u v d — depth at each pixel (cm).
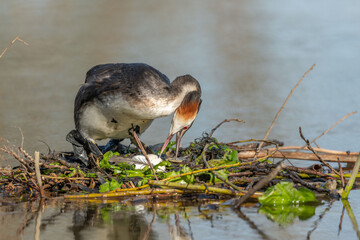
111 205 909
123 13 2959
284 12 2986
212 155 1105
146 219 836
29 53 2261
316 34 2505
